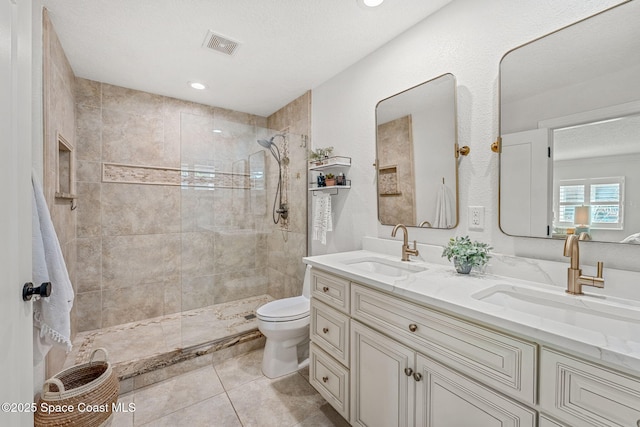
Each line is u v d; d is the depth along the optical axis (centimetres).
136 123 264
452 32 152
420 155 169
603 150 104
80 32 176
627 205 99
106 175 251
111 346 215
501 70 131
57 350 173
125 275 261
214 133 275
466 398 90
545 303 105
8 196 72
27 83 85
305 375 200
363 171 211
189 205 269
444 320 97
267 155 299
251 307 286
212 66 221
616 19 102
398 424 114
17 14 78
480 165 141
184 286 269
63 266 132
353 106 218
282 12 161
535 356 75
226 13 161
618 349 62
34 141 134
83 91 240
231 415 160
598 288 104
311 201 267
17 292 76
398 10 159
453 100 151
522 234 125
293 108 290
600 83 105
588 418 66
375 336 125
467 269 131
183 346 214
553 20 116
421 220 169
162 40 186
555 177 116
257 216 304
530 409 76
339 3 154
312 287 171
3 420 67
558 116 115
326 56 207
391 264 169
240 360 220
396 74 184
